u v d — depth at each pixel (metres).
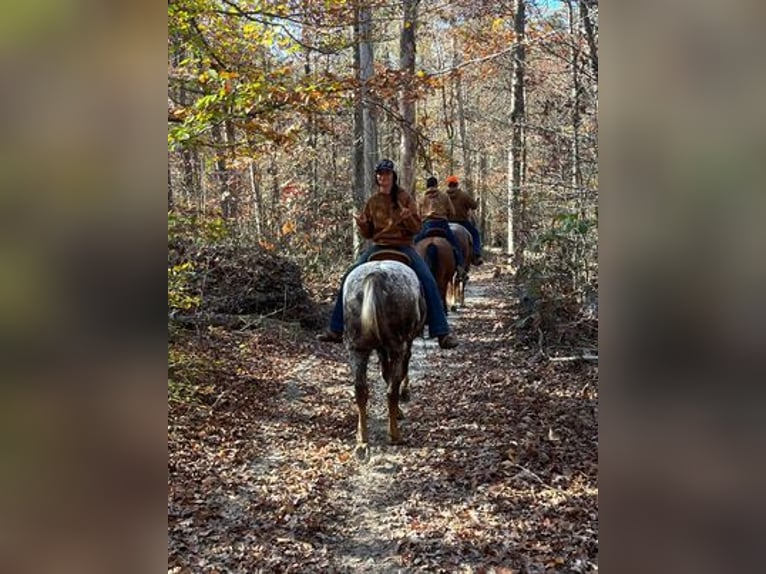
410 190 13.80
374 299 5.77
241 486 5.38
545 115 13.59
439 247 9.48
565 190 11.34
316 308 12.06
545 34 11.70
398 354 6.10
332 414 7.39
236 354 9.00
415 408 7.47
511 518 4.62
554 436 5.95
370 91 7.41
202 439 6.19
